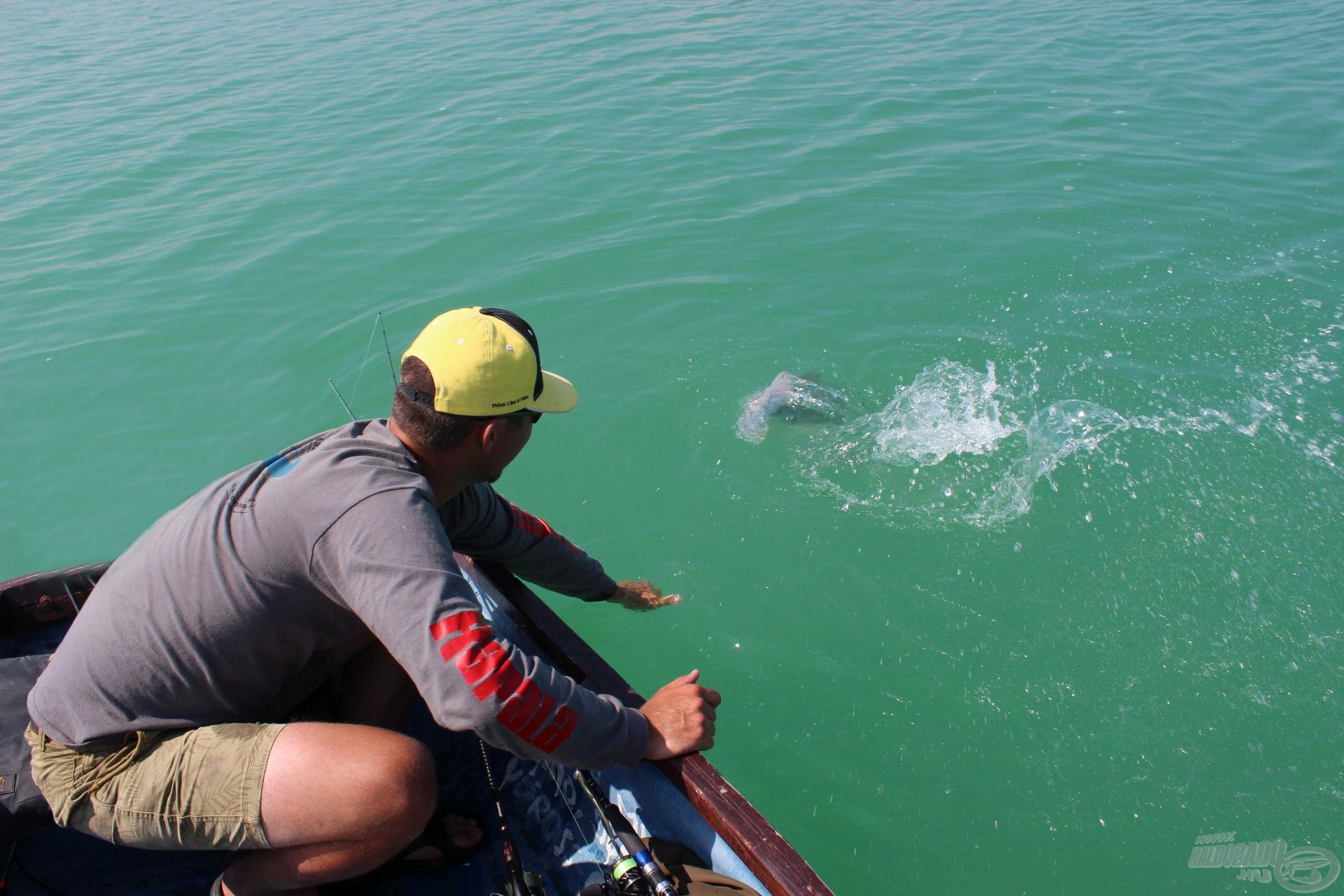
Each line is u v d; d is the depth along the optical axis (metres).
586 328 6.69
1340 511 4.82
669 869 2.43
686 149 9.41
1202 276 6.95
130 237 8.33
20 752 2.28
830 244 7.60
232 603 2.12
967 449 5.47
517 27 14.64
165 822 2.12
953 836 3.56
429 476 2.37
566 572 3.09
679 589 4.67
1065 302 6.73
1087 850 3.49
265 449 5.67
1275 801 3.61
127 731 2.15
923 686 4.16
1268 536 4.73
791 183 8.62
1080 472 5.20
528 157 9.47
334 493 2.10
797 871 2.17
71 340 6.82
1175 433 5.41
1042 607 4.48
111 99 12.37
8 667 2.48
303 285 7.36
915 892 3.39
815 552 4.87
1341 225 7.54
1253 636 4.25
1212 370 5.93
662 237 7.79
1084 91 10.51
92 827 2.18
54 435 5.88
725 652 4.35
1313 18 12.79
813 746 3.91
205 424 5.95
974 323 6.54
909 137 9.48
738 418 5.81
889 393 5.98
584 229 8.00
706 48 12.80
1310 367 5.90
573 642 2.78
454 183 8.95
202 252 7.95
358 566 2.04
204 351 6.66
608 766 2.27
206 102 11.98
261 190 9.09
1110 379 5.91
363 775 2.04
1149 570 4.61
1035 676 4.15
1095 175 8.53
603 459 5.55
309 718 2.76
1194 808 3.61
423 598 2.01
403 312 6.89
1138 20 13.19
